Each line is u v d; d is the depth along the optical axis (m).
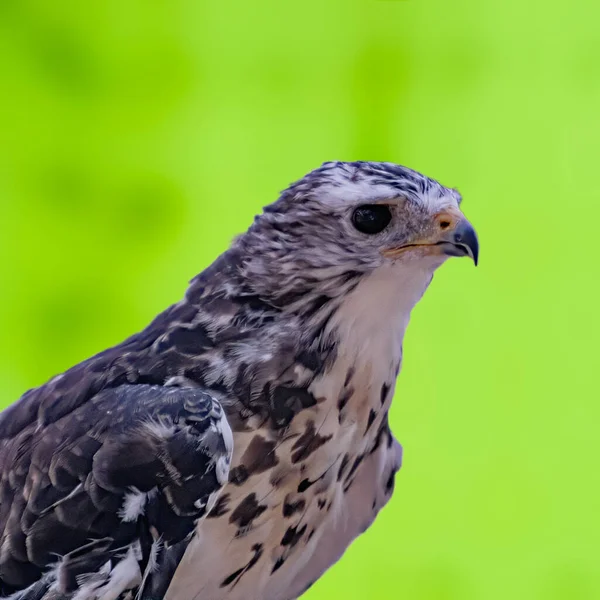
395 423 5.70
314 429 5.44
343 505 5.47
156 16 5.71
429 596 5.70
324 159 5.70
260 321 5.44
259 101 5.70
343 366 5.44
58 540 5.41
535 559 5.70
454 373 5.70
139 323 5.71
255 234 5.45
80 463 5.41
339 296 5.43
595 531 5.70
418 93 5.70
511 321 5.70
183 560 5.43
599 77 5.69
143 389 5.43
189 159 5.71
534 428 5.70
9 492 5.43
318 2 5.70
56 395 5.45
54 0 5.70
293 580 5.47
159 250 5.71
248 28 5.70
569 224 5.70
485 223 5.70
